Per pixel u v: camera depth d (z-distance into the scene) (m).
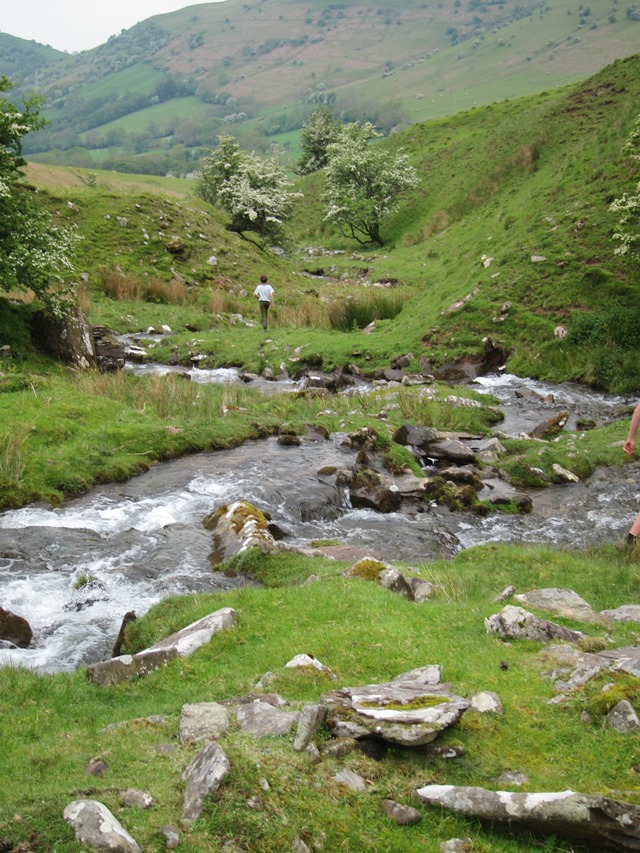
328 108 91.19
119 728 5.73
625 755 4.97
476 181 55.28
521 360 25.86
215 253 42.28
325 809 4.58
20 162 24.53
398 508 15.10
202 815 4.47
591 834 4.38
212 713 5.54
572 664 6.26
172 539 12.29
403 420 19.92
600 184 31.72
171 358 27.97
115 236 39.94
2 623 8.95
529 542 13.42
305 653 6.89
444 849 4.38
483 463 17.36
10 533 12.24
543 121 53.78
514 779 4.86
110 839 4.19
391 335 28.44
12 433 15.48
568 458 17.22
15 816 4.43
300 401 21.56
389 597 8.48
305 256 57.94
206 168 59.50
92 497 14.38
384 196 61.03
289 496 14.69
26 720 6.32
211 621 7.80
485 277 29.75
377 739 5.18
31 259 22.38
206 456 16.98
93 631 9.27
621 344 24.95
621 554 11.69
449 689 5.88
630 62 53.56
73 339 23.59
